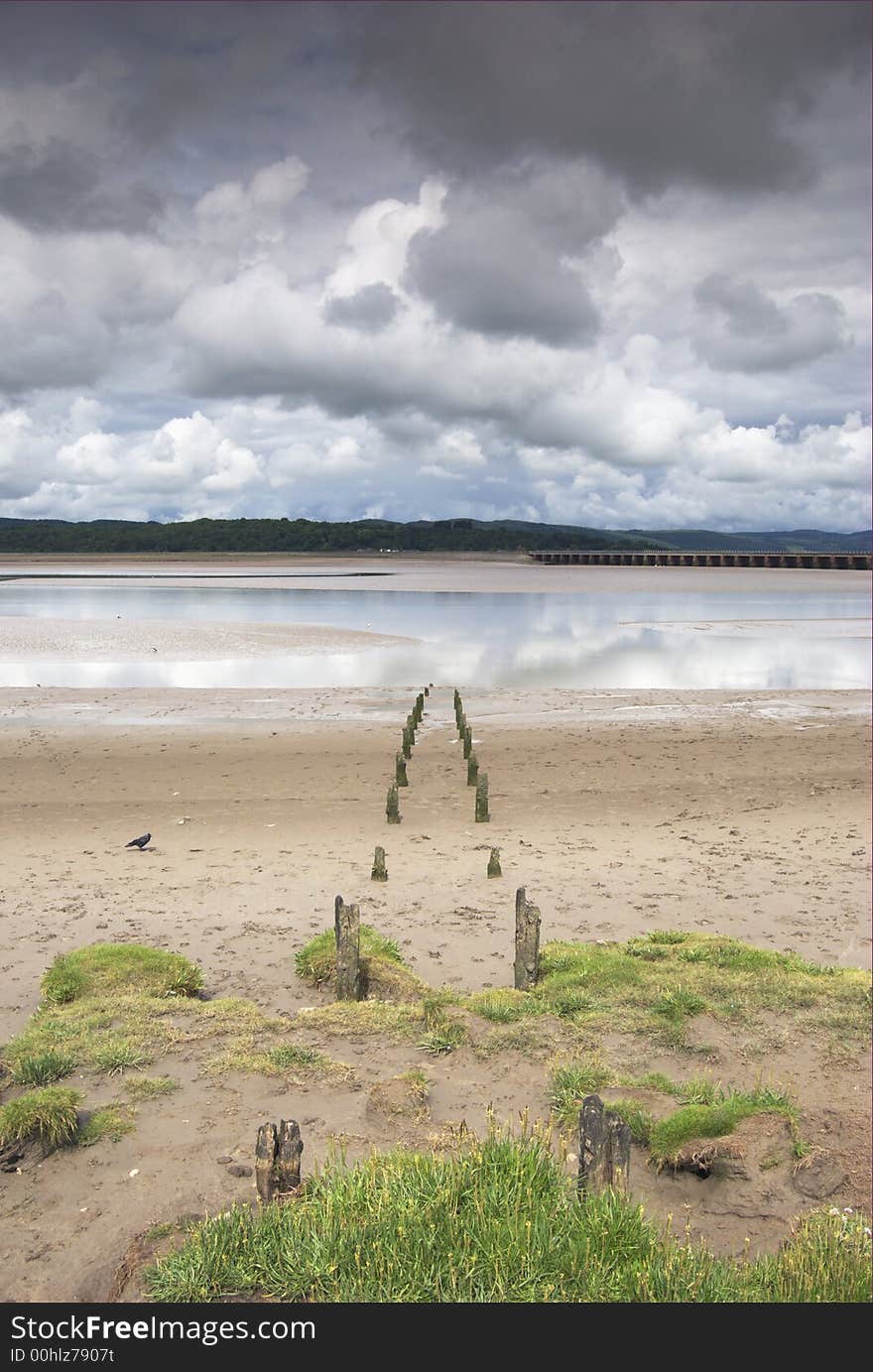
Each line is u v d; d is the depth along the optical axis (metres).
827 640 54.78
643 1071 9.45
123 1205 6.94
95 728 29.55
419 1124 8.15
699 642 53.75
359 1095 8.70
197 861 17.58
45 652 47.56
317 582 115.56
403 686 38.44
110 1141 7.79
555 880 16.56
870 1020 10.57
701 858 17.98
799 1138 7.98
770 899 15.66
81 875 16.64
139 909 14.87
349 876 16.72
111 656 46.56
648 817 21.00
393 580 120.94
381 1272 5.87
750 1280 6.01
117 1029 9.87
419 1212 6.29
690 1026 10.41
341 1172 7.04
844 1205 7.25
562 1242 6.09
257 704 33.91
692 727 30.58
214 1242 6.14
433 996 11.12
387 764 25.59
